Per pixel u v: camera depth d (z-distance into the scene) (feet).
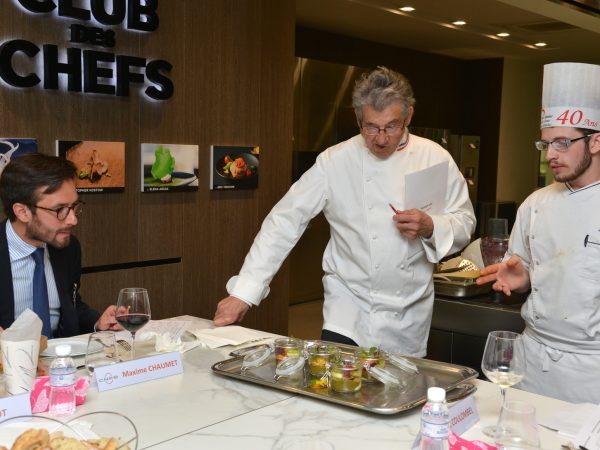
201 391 5.33
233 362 5.95
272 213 8.01
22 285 7.12
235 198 13.96
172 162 12.53
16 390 4.97
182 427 4.60
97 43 11.22
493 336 4.60
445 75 27.12
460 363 9.39
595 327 6.59
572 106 6.33
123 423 4.04
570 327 6.69
